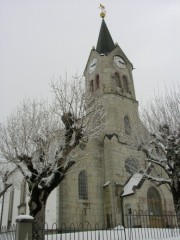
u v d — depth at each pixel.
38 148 17.00
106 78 39.25
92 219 28.00
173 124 20.31
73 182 28.31
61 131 17.78
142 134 23.12
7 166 30.48
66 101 17.94
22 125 18.45
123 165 31.97
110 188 29.62
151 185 28.45
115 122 35.09
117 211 27.98
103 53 43.22
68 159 16.70
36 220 14.25
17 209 34.66
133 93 41.03
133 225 25.27
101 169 31.73
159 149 20.94
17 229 12.02
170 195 29.33
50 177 15.51
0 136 18.45
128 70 43.12
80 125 17.14
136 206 26.22
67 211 26.48
